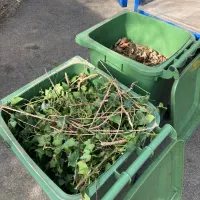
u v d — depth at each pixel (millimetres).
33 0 3840
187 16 2354
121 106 1584
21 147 1374
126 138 1457
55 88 1704
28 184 2006
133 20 2240
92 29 2039
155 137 1437
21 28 3377
